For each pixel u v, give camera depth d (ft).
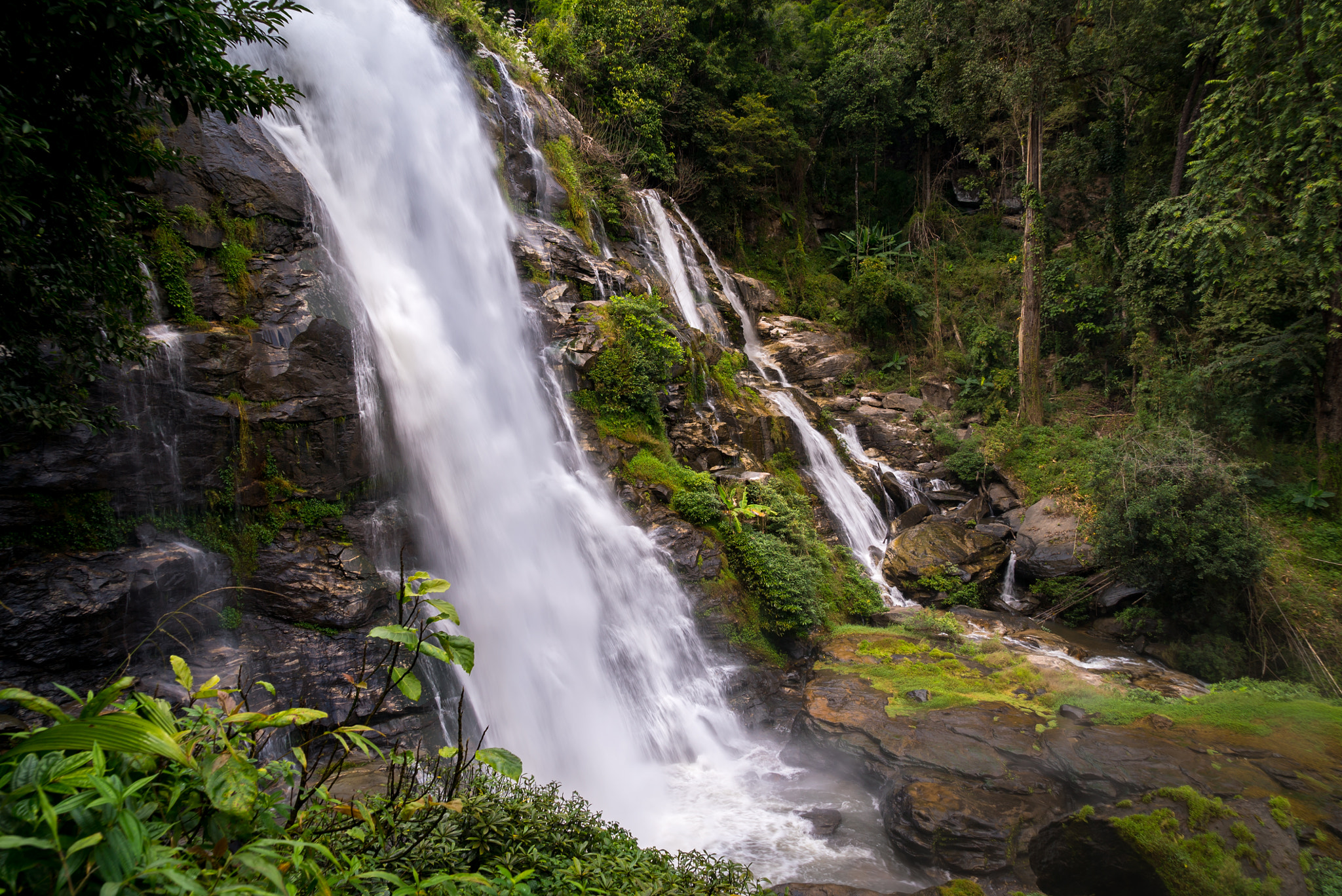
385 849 11.28
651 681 38.78
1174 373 68.39
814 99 115.96
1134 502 50.62
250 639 28.50
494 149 54.70
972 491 76.64
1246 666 47.39
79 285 19.15
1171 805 27.20
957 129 90.99
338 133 43.01
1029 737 33.42
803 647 45.44
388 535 34.09
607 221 69.00
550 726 34.04
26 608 23.26
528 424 43.78
